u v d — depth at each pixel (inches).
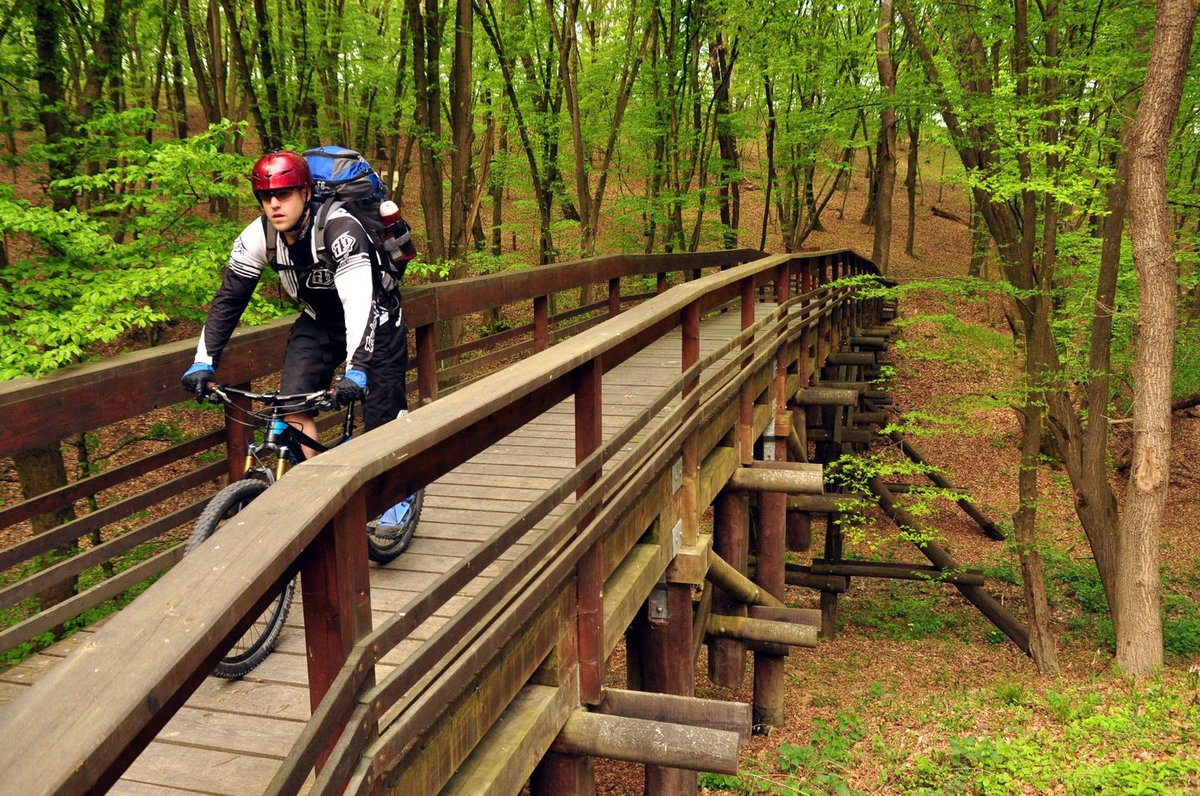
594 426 123.9
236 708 100.6
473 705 98.7
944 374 864.9
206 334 117.4
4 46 322.0
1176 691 324.2
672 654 203.6
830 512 490.6
